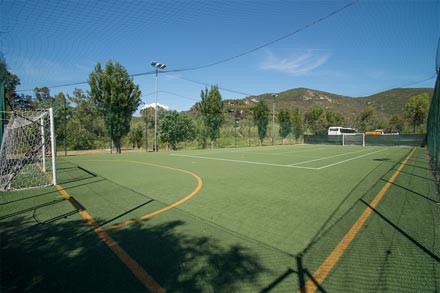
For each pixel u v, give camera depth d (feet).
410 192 20.25
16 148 27.94
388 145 109.09
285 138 126.93
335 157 52.42
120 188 21.36
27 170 30.53
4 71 21.89
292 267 8.83
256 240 11.02
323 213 14.82
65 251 9.96
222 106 88.38
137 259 9.34
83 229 12.22
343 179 26.11
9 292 7.39
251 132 107.24
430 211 15.26
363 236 11.51
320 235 11.60
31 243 10.68
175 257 9.49
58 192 19.88
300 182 24.31
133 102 64.95
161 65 67.72
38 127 29.35
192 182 24.13
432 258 9.46
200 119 83.82
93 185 22.58
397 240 11.09
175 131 78.02
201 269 8.68
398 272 8.53
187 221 13.35
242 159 46.88
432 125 42.55
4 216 14.12
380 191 20.58
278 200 17.65
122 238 11.18
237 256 9.59
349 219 13.79
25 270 8.59
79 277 8.18
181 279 8.09
